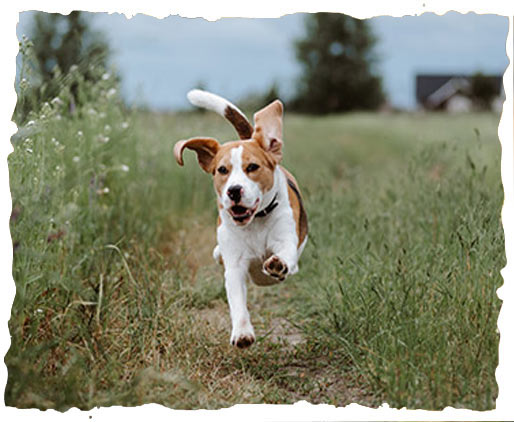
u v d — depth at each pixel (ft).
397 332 13.11
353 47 108.17
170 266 19.03
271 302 19.13
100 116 19.92
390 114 84.84
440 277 14.34
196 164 26.43
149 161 24.72
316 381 13.46
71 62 21.11
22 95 14.26
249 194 12.49
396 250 17.26
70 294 14.40
